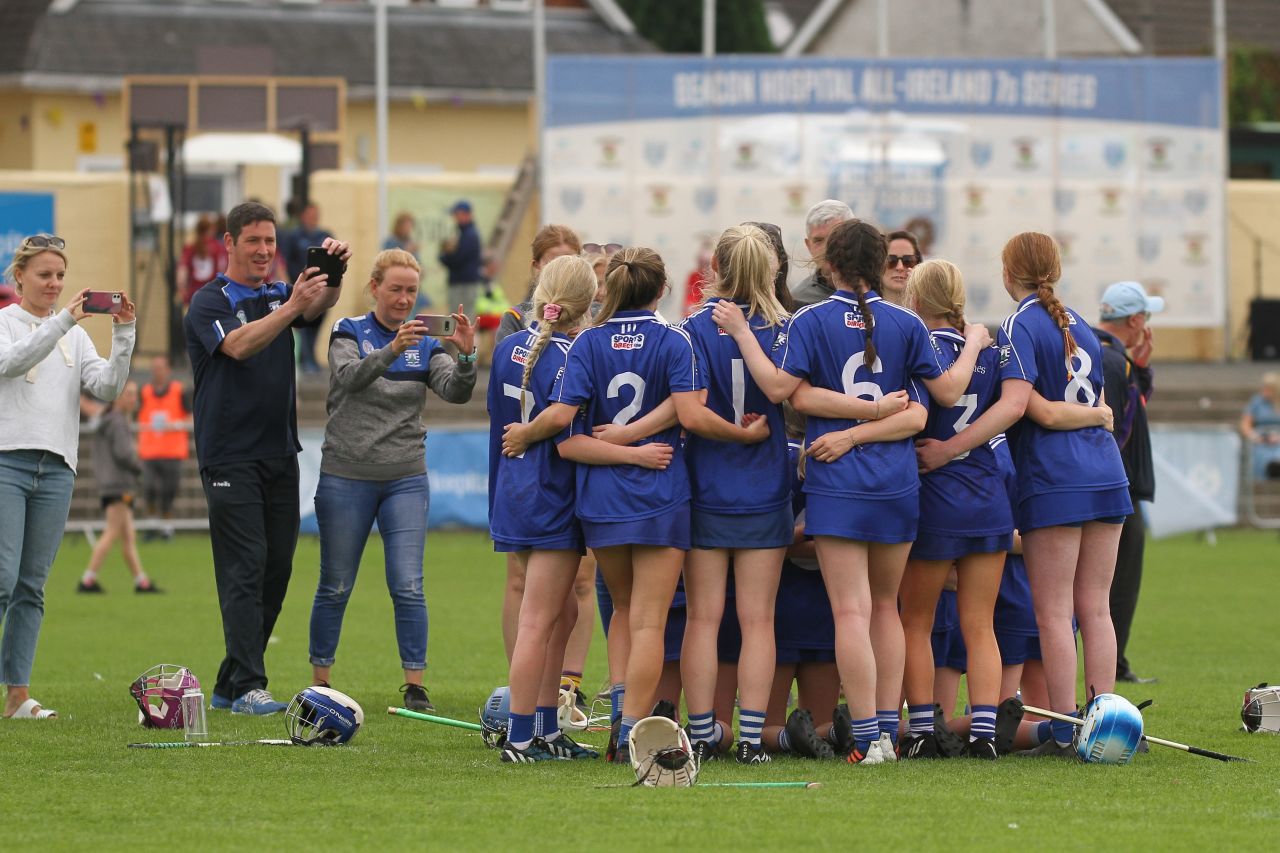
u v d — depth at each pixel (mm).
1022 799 25703
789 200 99188
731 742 30281
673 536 28125
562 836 23141
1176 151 100750
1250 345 107812
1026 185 100188
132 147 98625
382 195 96750
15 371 32469
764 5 162625
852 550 28328
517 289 107000
